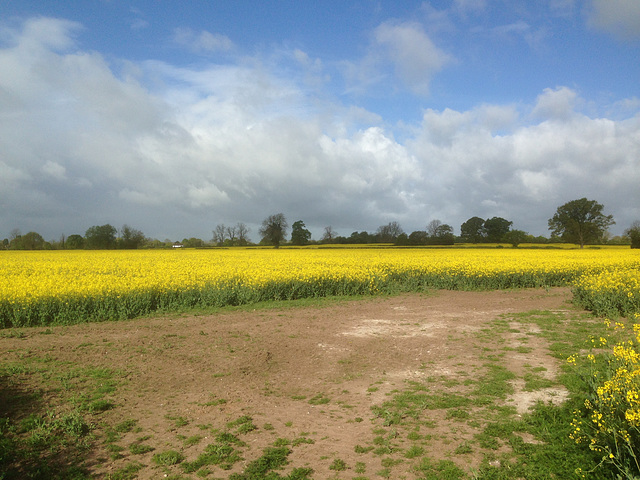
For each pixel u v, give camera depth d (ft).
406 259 109.09
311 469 16.16
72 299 45.52
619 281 51.01
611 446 15.28
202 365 29.22
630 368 17.56
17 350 31.17
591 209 247.50
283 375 28.07
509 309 49.67
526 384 24.18
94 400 22.89
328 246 278.46
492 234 303.68
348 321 43.73
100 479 15.66
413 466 16.10
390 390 24.63
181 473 16.07
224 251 196.65
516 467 15.56
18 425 19.45
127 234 264.52
